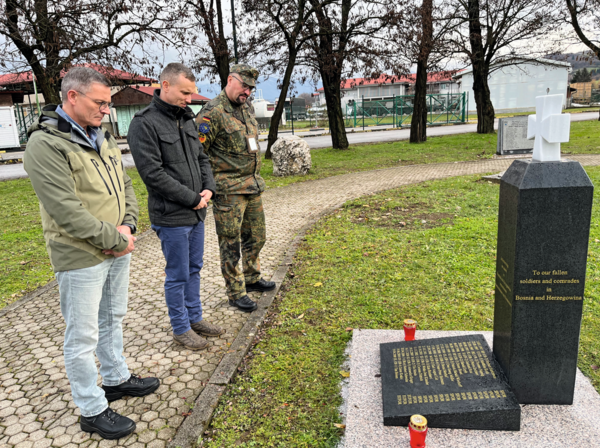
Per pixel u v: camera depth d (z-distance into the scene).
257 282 4.14
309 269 4.66
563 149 13.88
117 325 2.58
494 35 20.16
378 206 7.36
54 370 3.00
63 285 2.19
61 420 2.47
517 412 2.11
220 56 14.85
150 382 2.70
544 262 2.13
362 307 3.71
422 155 15.02
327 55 15.37
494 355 2.51
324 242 5.54
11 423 2.46
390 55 15.16
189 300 3.31
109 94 2.16
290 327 3.45
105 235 2.13
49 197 1.99
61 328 3.64
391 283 4.16
